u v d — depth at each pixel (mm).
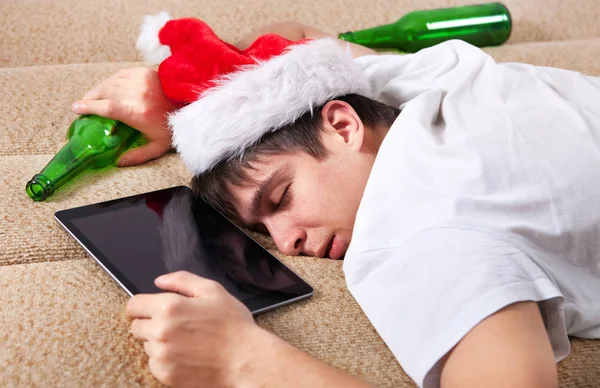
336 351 777
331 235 918
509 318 676
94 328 785
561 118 921
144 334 718
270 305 823
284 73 983
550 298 714
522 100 982
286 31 1479
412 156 855
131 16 1669
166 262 887
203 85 1093
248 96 964
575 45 1638
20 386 706
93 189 1089
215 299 730
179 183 1124
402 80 1115
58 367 729
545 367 642
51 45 1596
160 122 1165
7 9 1646
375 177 860
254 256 921
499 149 858
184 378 695
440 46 1145
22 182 1091
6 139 1199
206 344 698
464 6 1687
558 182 839
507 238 779
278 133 960
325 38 1064
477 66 1062
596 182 852
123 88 1156
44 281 867
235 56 1118
